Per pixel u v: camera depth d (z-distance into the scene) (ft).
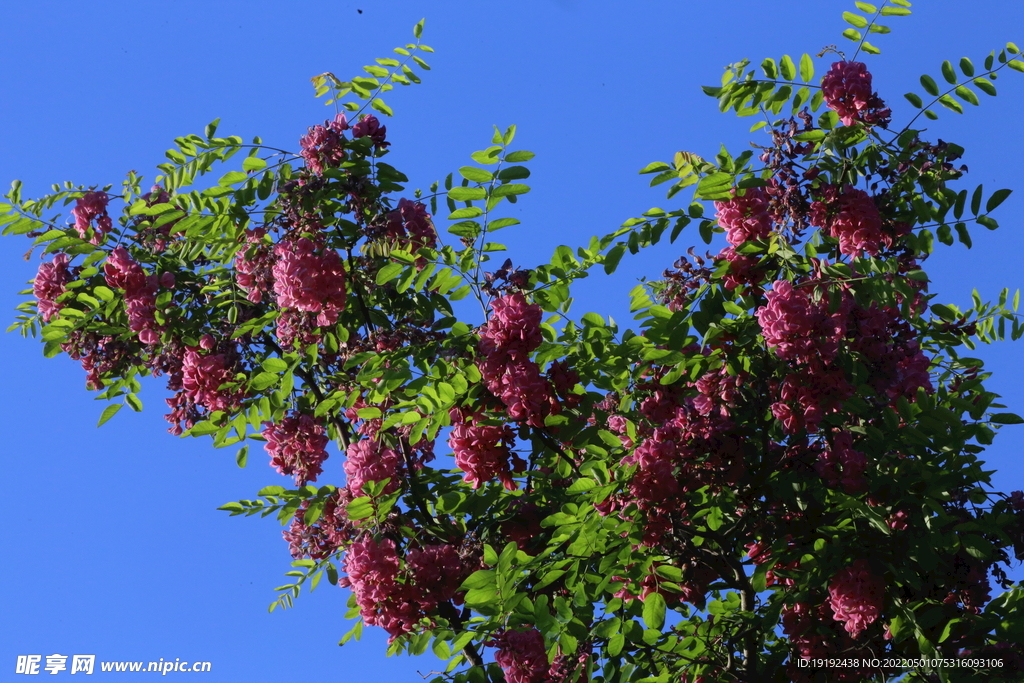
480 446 19.20
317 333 21.77
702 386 18.20
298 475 23.88
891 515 18.63
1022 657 18.39
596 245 21.08
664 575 18.06
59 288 24.88
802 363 17.29
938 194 18.98
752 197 18.03
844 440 18.98
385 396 21.02
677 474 18.43
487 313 19.74
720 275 18.07
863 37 19.21
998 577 19.57
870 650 19.81
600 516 18.56
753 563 20.90
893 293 16.85
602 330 20.16
